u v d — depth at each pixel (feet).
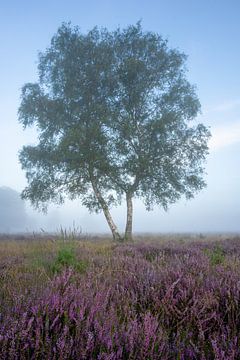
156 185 87.92
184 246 36.76
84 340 7.97
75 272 18.37
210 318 10.05
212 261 21.91
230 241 47.52
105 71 90.63
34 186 91.86
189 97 94.17
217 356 7.50
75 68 91.40
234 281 13.03
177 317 10.70
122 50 95.09
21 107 94.68
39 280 15.69
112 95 91.25
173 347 8.34
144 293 12.89
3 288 13.32
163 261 21.02
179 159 90.12
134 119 90.84
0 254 31.53
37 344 7.43
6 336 7.48
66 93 90.17
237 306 10.89
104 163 82.33
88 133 83.51
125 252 31.30
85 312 10.01
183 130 92.79
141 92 90.84
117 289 13.38
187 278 13.43
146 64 93.35
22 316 8.64
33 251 30.66
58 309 9.57
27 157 94.22
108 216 85.51
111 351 7.57
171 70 95.61
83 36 95.04
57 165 87.45
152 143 87.56
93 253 28.78
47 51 97.66
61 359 7.18
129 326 8.96
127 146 86.99
